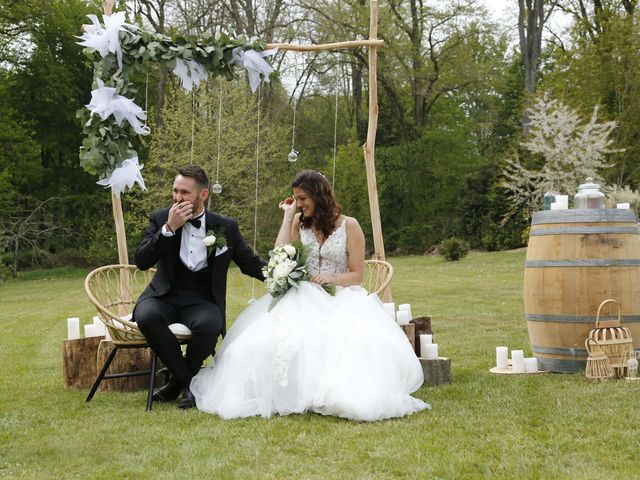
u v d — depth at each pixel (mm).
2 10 23938
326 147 29422
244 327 4215
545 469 2727
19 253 23156
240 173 17531
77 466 2891
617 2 22453
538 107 19016
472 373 5012
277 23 22812
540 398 4039
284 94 25125
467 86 27359
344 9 23828
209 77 4848
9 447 3180
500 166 23125
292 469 2785
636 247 4918
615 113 19609
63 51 25422
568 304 4867
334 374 3738
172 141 17625
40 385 4953
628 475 2643
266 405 3766
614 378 4602
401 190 27031
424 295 11203
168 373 4633
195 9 21203
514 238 23594
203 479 2674
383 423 3529
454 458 2873
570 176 18547
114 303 5078
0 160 23234
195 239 4332
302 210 4504
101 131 4492
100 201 25641
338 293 4223
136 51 4547
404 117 28266
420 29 26562
